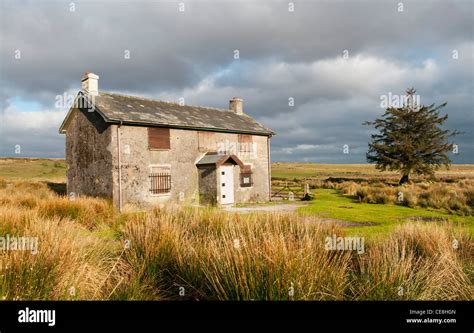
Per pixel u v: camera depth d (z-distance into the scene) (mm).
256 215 6855
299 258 3812
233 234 5145
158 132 17578
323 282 3701
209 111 23734
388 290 3754
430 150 31953
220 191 18781
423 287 3850
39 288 3480
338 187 28859
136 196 16453
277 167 103500
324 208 15125
